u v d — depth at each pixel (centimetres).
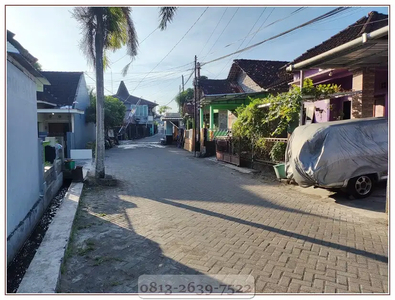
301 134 774
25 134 546
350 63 859
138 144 3312
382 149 705
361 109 952
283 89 1532
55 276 349
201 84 2347
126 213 645
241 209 655
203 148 1905
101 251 448
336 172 682
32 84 613
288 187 877
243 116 1257
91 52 984
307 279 354
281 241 469
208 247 452
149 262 408
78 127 2139
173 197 788
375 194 727
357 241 463
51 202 792
